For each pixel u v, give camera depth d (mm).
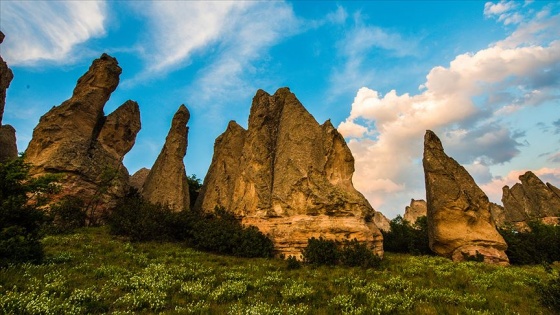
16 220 15797
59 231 25188
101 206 32000
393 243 35250
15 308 9945
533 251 29531
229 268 19375
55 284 12461
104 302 11500
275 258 24609
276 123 34500
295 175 27812
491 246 27359
